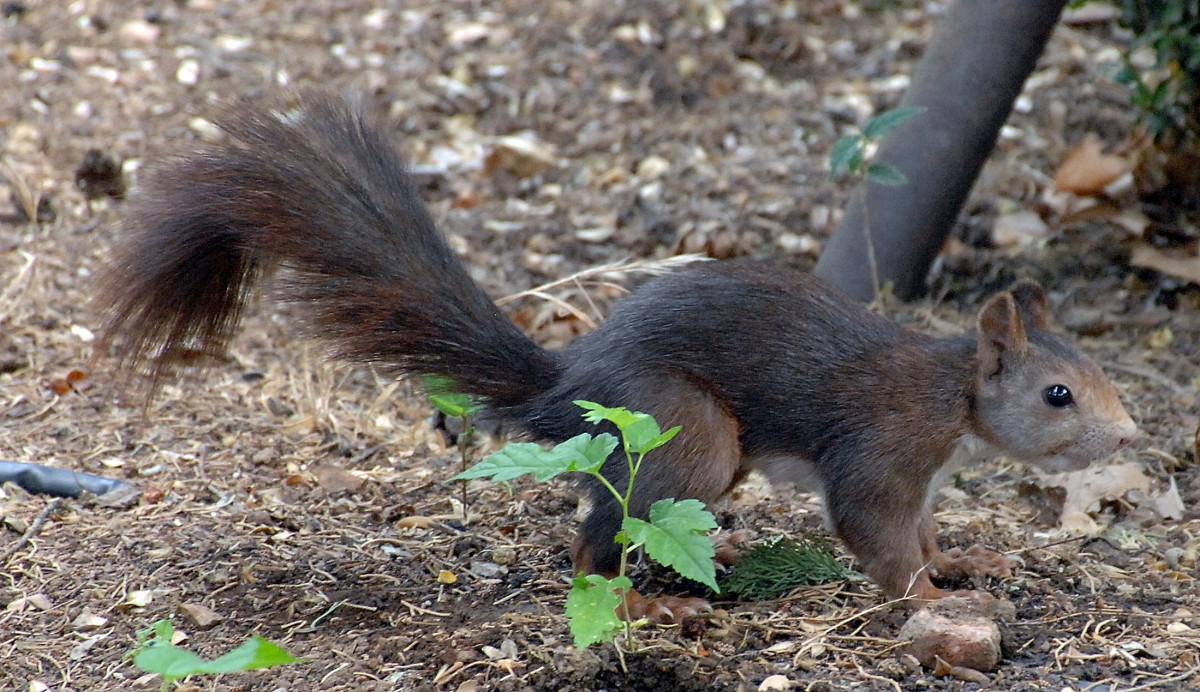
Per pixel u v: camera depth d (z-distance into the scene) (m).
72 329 12.53
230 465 10.54
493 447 11.05
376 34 18.70
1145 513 9.64
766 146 16.45
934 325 12.73
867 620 8.16
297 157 8.49
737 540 9.41
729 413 8.39
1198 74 13.34
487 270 14.24
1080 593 8.51
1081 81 17.06
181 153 8.71
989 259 14.14
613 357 8.27
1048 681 7.37
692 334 8.29
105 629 8.18
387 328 8.51
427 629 8.10
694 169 15.94
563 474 9.16
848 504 8.30
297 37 18.55
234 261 8.66
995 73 12.56
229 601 8.52
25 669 7.72
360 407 11.69
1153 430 11.08
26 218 14.41
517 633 7.92
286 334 12.67
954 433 8.29
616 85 17.77
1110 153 14.73
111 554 9.05
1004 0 12.44
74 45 17.88
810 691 7.25
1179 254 13.36
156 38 18.25
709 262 9.52
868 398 8.28
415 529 9.61
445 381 8.63
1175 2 12.84
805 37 18.80
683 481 8.12
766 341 8.34
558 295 13.72
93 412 11.26
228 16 19.02
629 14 18.94
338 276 8.47
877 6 19.62
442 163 16.33
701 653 7.71
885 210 12.97
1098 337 12.88
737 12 19.00
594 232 14.94
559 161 16.36
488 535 9.51
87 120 16.20
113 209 14.69
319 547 9.29
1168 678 7.34
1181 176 14.05
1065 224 14.47
